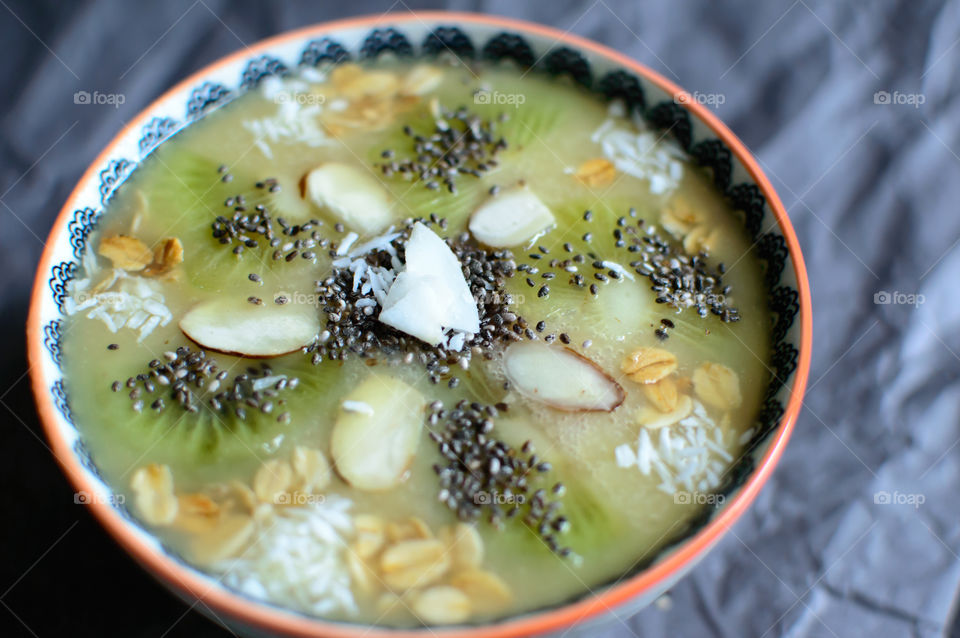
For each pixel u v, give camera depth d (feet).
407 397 0.76
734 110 1.05
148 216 0.84
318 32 0.91
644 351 0.79
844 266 0.98
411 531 0.72
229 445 0.75
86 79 1.04
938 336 0.96
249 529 0.72
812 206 1.01
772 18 1.09
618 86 0.91
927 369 0.94
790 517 0.89
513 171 0.87
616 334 0.79
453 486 0.74
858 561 0.87
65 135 1.01
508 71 0.93
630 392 0.77
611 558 0.72
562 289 0.81
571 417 0.76
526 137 0.89
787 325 0.78
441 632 0.67
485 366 0.78
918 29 1.08
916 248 0.99
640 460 0.75
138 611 0.83
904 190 1.01
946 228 0.99
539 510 0.73
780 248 0.81
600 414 0.76
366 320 0.79
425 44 0.93
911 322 0.96
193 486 0.74
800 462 0.91
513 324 0.79
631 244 0.83
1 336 0.91
